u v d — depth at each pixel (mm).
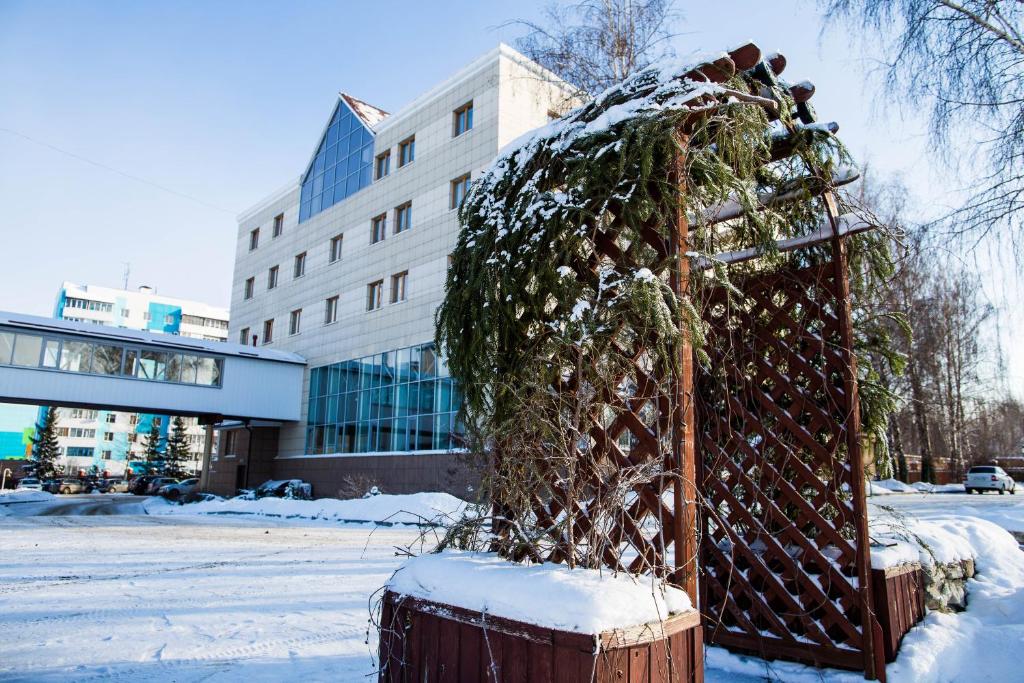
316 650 4066
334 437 24359
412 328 21641
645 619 2322
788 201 4027
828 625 3818
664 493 2857
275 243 30766
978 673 3664
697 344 2807
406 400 21203
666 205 2859
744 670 3809
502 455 3094
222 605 5477
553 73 10008
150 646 4148
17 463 58531
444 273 20797
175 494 29609
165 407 22531
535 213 3127
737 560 4238
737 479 4273
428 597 2736
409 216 23141
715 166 2975
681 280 2842
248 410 24719
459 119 21828
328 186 27672
